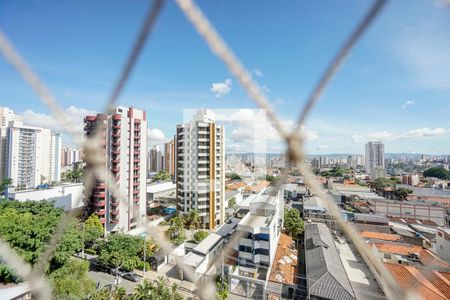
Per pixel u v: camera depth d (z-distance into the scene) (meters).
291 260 19.66
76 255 20.62
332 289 14.40
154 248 19.38
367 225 25.81
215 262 1.80
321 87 1.13
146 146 27.66
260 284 15.80
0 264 10.14
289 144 1.19
